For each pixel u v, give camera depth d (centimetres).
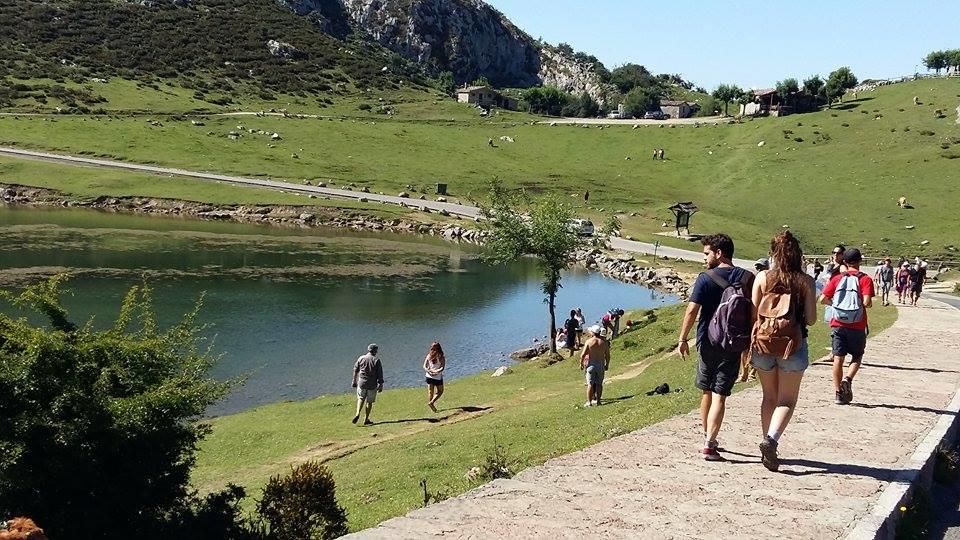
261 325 4412
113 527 1237
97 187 10312
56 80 16150
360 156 13950
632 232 9650
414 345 4231
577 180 13225
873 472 952
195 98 16938
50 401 1198
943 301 3994
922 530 867
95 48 18850
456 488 1284
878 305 3441
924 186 11669
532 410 2489
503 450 1673
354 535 757
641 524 789
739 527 783
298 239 8344
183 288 5294
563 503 848
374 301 5359
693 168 14050
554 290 4153
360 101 19425
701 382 1020
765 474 949
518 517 806
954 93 16550
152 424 1256
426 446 2097
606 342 2323
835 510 829
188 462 1356
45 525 1145
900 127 14625
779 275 984
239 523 1359
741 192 12250
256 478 2028
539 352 4141
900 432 1141
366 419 2623
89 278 5362
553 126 17325
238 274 6000
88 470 1179
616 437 1133
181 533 1272
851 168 12788
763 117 17000
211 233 8306
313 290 5581
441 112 19012
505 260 4347
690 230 9869
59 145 12219
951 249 8819
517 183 12838
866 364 1730
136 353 1342
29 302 1362
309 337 4212
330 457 2205
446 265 7319
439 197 11500
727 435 1131
